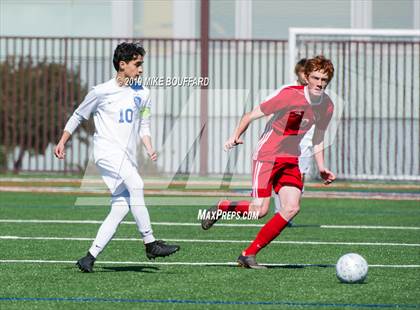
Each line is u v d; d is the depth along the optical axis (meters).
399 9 52.75
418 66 51.72
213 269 23.62
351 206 40.91
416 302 19.42
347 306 18.98
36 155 51.66
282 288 20.92
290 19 52.91
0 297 19.72
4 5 53.59
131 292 20.34
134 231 31.58
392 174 50.62
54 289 20.62
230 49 51.94
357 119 49.66
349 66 49.03
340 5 52.88
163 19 53.03
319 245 28.56
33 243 28.34
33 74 52.06
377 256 26.38
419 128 50.00
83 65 52.16
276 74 49.69
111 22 53.31
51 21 53.59
